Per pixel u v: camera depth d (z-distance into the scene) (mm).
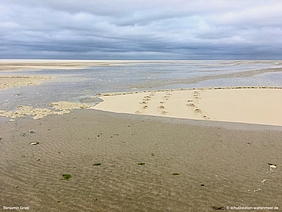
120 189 5824
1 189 5816
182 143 8938
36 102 16594
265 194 5586
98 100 17156
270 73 40906
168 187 5902
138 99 16609
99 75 37938
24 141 9070
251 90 18594
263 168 6895
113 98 17438
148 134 9969
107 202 5312
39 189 5812
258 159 7516
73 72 44312
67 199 5418
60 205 5207
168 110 13883
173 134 10000
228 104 14633
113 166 7039
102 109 14516
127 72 45000
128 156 7750
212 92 18250
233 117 12516
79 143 8891
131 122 11797
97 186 5949
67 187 5898
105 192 5695
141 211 5020
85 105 15570
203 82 27812
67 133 10031
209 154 7910
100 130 10469
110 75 37969
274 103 14570
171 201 5348
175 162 7305
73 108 14828
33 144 8758
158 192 5699
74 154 7898
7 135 9750
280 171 6707
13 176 6441
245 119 12195
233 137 9633
